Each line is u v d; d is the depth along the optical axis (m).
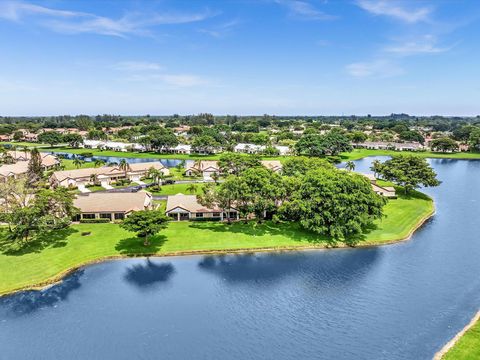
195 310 51.75
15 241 71.00
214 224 83.88
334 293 56.41
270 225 83.19
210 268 64.06
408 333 46.81
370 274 62.47
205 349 43.84
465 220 92.62
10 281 57.88
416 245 75.44
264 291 56.78
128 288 57.31
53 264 63.31
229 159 138.50
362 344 44.88
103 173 134.62
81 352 43.12
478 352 42.16
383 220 88.12
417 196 113.56
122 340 45.28
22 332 46.66
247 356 42.81
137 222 68.75
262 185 80.31
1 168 142.25
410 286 58.50
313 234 78.19
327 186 75.75
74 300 53.91
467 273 63.00
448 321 49.28
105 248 70.00
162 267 64.38
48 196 74.12
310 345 44.75
